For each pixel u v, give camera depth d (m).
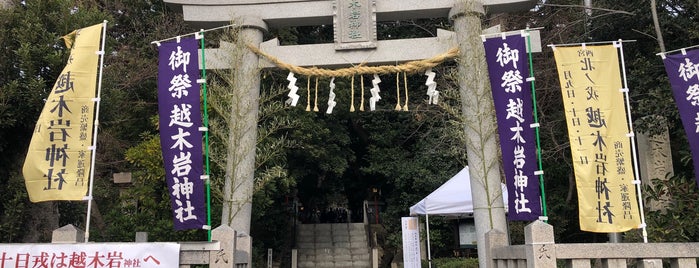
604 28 11.05
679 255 5.25
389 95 17.88
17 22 7.37
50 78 7.27
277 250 16.52
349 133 18.31
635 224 6.05
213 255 5.62
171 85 6.83
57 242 5.57
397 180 16.42
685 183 7.90
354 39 7.80
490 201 7.40
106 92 8.08
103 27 6.69
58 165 6.12
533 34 7.36
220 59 7.97
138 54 13.76
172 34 13.97
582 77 6.50
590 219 6.07
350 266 15.91
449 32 7.79
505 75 6.96
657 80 9.38
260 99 8.67
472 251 14.28
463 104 7.70
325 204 23.53
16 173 7.39
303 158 16.09
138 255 5.52
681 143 9.82
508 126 6.83
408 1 7.92
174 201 6.52
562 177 13.61
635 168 6.26
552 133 12.02
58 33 7.55
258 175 11.59
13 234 7.21
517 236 11.79
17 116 7.04
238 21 7.92
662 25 9.69
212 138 9.29
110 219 10.53
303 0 7.99
